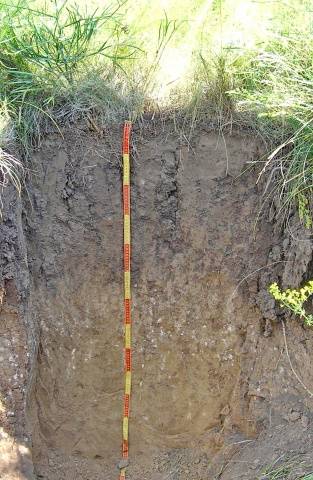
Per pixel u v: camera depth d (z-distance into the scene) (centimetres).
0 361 210
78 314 232
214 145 226
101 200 229
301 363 212
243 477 201
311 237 208
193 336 231
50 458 230
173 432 236
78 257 230
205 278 229
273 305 218
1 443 206
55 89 232
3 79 230
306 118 211
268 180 219
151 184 229
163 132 229
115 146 228
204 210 227
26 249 221
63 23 255
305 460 195
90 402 235
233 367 228
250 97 218
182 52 250
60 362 232
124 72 242
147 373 236
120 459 236
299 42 225
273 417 212
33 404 225
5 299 210
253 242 224
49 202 228
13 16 241
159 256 231
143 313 233
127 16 261
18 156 220
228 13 257
